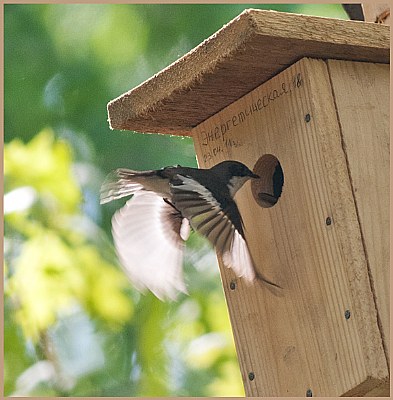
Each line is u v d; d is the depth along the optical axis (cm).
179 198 892
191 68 929
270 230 938
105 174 1505
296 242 916
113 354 1452
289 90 923
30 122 1544
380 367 863
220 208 903
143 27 1581
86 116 1547
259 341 948
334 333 886
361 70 936
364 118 920
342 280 883
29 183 1338
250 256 900
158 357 1433
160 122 1016
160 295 968
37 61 1573
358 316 872
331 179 894
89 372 1421
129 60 1573
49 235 1348
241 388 1395
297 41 880
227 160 955
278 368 932
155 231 984
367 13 1071
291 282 919
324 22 891
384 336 872
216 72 918
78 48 1582
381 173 912
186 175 924
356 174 902
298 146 915
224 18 1572
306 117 910
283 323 927
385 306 878
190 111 994
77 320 1462
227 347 1416
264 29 866
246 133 964
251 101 959
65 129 1541
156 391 1409
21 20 1589
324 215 895
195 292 1451
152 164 1524
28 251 1340
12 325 1330
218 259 989
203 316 1441
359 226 891
